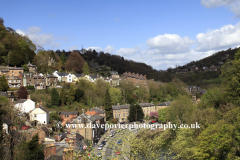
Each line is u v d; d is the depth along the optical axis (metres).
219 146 36.53
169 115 71.94
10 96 79.50
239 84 53.75
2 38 121.69
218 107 62.72
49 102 92.12
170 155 43.47
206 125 49.41
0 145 30.94
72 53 157.62
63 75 122.75
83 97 102.94
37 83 102.50
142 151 35.16
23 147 32.81
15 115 43.00
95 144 62.00
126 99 118.75
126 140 35.41
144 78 177.12
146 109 110.06
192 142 45.19
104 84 120.00
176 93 140.88
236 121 42.03
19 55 113.75
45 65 126.25
